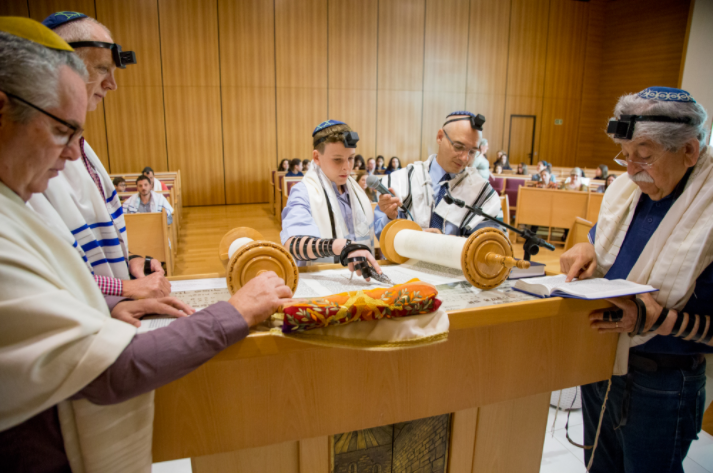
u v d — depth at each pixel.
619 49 11.35
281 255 0.89
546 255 5.61
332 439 0.98
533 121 11.47
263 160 9.30
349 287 1.02
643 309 1.04
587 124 12.02
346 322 0.77
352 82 9.62
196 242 6.08
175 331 0.67
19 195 0.67
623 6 11.15
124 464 0.72
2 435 0.68
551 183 7.03
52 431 0.70
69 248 0.70
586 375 1.15
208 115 8.82
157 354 0.64
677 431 1.23
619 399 1.31
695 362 1.21
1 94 0.58
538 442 1.26
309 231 1.33
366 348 0.77
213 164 9.02
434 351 0.96
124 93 8.34
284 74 9.14
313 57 9.27
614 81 11.57
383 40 9.67
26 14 7.48
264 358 0.82
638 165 1.12
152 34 8.27
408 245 1.23
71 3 7.71
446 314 0.83
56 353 0.60
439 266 1.28
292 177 6.84
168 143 8.70
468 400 1.03
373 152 10.09
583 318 1.09
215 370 0.80
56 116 0.62
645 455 1.24
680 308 1.11
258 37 8.84
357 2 9.36
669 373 1.20
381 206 1.54
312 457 0.97
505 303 0.93
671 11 10.27
